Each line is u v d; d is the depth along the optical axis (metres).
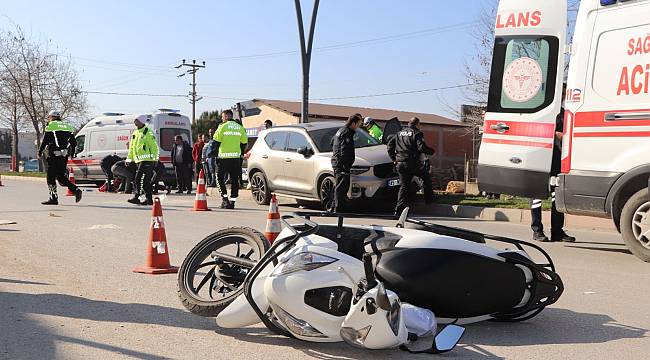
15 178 31.50
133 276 6.57
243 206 14.48
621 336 4.74
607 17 7.72
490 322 5.13
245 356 4.16
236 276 4.89
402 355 4.21
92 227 10.15
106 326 4.81
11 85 40.84
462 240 4.82
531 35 8.45
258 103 37.00
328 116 34.69
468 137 40.41
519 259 4.80
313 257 4.20
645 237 7.57
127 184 18.72
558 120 8.45
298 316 4.16
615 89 7.62
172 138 21.67
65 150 13.94
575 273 7.05
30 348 4.27
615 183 7.61
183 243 8.79
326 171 12.80
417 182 12.63
